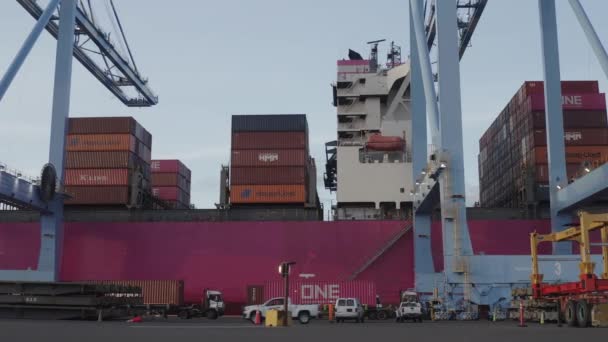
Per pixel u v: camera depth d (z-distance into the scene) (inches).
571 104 2374.5
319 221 2358.5
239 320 1604.3
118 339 640.4
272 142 2432.3
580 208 1958.7
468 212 2379.4
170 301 1804.9
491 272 1519.4
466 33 2630.4
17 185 1941.4
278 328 967.6
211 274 2325.3
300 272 2305.6
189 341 619.5
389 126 2812.5
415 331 866.8
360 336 728.3
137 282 1824.6
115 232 2389.3
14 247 2399.1
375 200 2591.0
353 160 2632.9
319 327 1045.2
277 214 2405.3
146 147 2696.9
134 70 3019.2
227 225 2373.3
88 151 2411.4
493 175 3127.5
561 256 1509.6
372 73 3142.2
